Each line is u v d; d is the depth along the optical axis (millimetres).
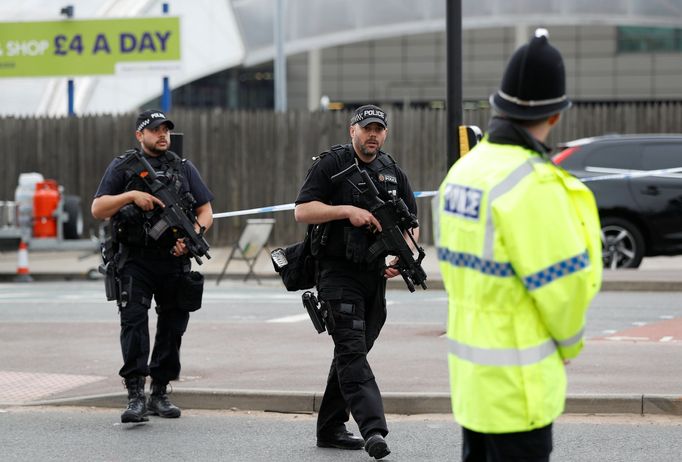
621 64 168250
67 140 85188
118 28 87250
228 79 179375
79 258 73938
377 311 26406
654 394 30156
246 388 32031
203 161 83375
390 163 26469
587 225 15594
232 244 83938
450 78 40500
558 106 15789
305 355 38094
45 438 28172
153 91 123688
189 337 42625
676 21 122812
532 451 15602
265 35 125750
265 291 61219
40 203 71688
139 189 28797
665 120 78000
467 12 121500
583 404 29984
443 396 30438
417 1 125438
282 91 96500
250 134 83062
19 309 53000
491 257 15359
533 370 15422
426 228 80438
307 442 27672
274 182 83062
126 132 84688
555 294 15062
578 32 169250
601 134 78625
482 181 15508
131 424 29438
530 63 15664
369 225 25344
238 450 26938
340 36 125312
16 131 85500
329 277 25766
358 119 25938
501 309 15492
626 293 57719
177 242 28703
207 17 124750
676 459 25703
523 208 15133
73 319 49156
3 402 32125
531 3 120250
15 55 88000
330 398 26812
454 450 26625
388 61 176500
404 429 28719
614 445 26891
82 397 31953
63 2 115812
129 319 29016
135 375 29359
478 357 15562
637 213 62125
